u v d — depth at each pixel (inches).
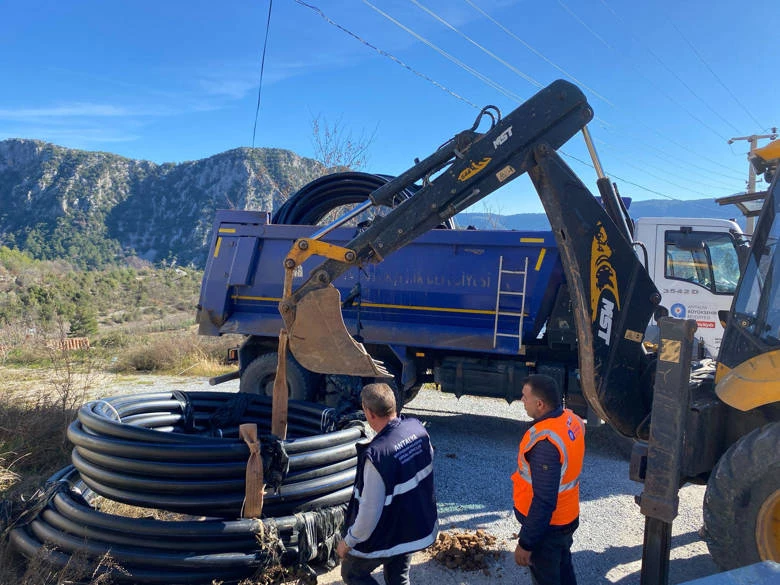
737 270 310.0
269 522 150.9
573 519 117.5
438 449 274.2
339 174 336.8
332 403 295.1
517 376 274.7
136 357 510.0
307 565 153.0
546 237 256.5
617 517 197.9
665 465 127.1
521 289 261.9
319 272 146.2
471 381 281.9
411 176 149.6
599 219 145.7
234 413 237.3
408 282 280.4
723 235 312.8
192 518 191.5
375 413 117.0
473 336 270.5
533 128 141.2
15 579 139.4
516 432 309.7
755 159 154.9
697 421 146.6
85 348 520.4
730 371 143.0
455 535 170.1
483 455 264.7
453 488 222.1
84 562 137.4
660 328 128.9
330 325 143.9
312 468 168.2
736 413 157.2
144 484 151.5
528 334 263.7
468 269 270.7
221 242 315.6
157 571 138.8
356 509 113.5
